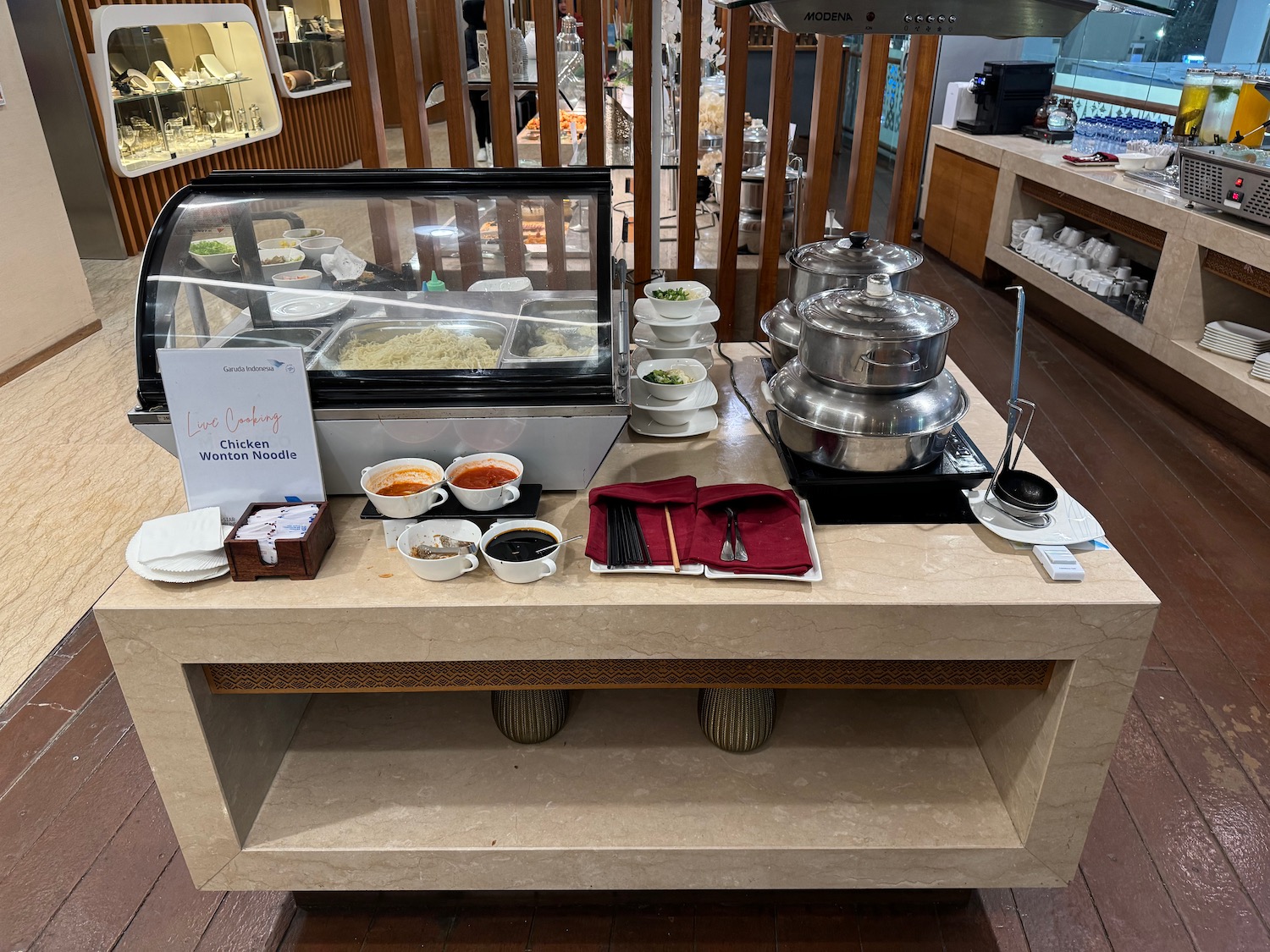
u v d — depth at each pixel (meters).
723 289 2.95
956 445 1.78
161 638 1.48
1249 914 1.84
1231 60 4.54
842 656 1.52
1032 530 1.61
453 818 1.73
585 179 1.82
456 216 1.76
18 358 4.46
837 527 1.67
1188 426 3.99
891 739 1.91
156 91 6.42
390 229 1.76
